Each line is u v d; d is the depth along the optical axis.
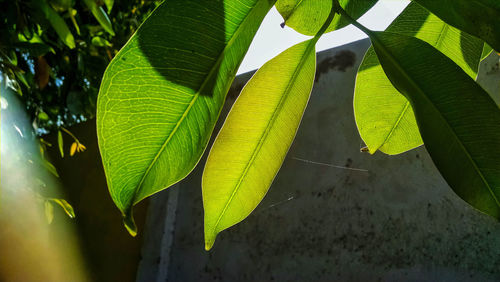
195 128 0.24
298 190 1.68
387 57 0.25
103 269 2.21
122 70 0.22
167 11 0.22
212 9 0.23
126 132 0.23
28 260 2.41
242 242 1.79
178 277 1.97
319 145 1.68
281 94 0.30
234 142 0.30
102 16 0.88
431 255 1.29
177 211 2.09
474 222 1.23
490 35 0.22
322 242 1.55
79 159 2.52
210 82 0.23
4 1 0.98
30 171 1.32
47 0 0.96
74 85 1.38
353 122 1.61
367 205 1.48
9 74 1.07
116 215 2.20
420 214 1.35
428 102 0.25
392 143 0.36
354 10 0.32
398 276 1.34
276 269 1.65
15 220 2.26
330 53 1.76
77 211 2.43
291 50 0.29
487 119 0.24
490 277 1.17
